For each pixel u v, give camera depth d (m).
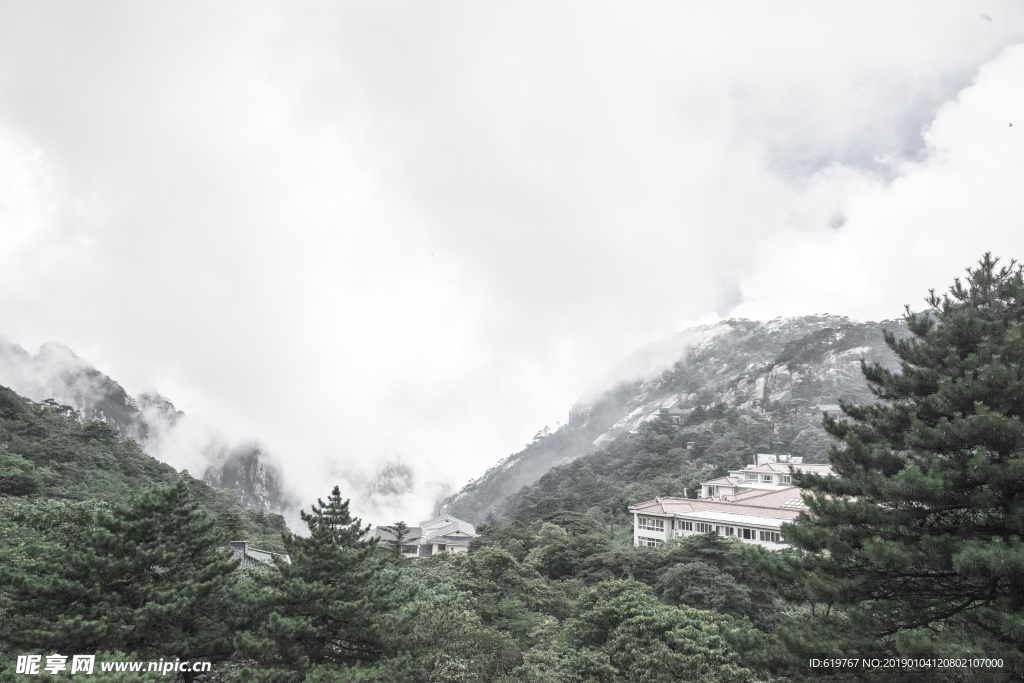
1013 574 10.01
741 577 35.72
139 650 14.88
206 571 16.42
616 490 94.06
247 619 16.52
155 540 16.28
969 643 10.18
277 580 17.17
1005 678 9.60
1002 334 13.72
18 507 29.34
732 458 97.81
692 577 35.12
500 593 33.50
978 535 12.36
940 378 13.41
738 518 49.66
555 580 46.84
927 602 12.85
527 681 20.66
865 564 13.00
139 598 15.48
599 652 22.89
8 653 14.20
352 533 18.02
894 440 14.56
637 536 60.09
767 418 123.38
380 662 16.28
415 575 37.59
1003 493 11.87
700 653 19.84
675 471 99.31
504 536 60.25
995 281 14.66
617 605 25.61
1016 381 12.09
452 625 21.23
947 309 14.70
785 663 12.28
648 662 19.94
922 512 12.94
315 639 16.58
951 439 12.31
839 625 12.52
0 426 63.72
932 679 11.16
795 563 13.79
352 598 16.98
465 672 19.62
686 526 54.28
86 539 15.86
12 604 15.35
